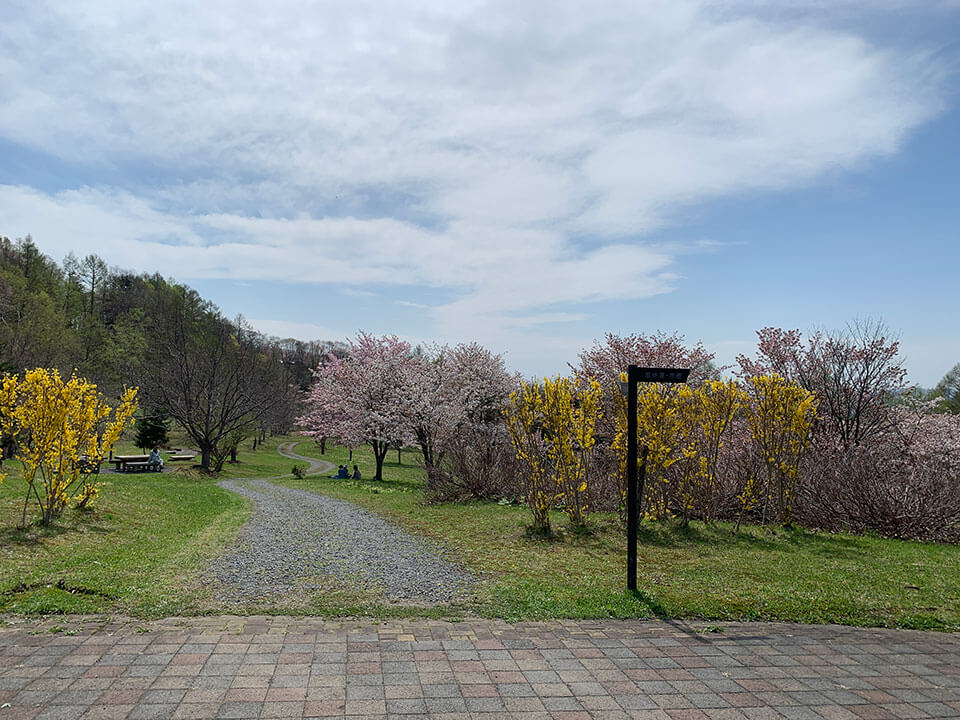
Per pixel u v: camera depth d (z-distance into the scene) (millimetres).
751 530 10344
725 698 3799
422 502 14977
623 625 5230
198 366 36062
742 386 13484
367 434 28266
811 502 11336
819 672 4277
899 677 4227
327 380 33312
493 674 4059
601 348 21266
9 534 7902
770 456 10766
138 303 58469
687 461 10328
